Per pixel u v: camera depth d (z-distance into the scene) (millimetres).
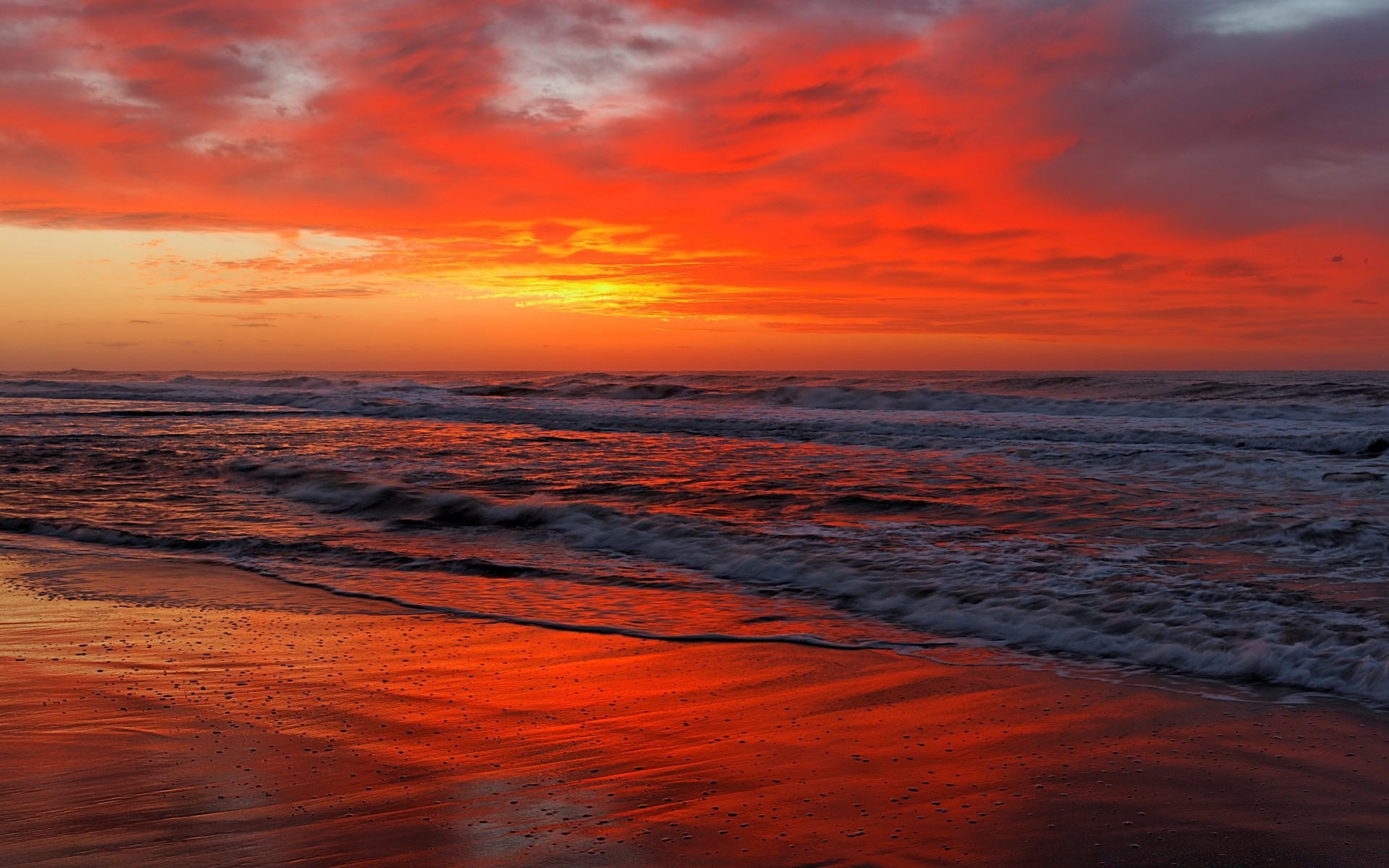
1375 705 4953
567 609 7449
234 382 51062
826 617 7145
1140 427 20938
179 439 21094
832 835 3488
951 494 12375
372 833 3473
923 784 4004
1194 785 3969
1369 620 6320
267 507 12539
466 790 3912
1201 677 5551
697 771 4152
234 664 5902
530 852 3324
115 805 3713
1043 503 11500
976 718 4910
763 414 27344
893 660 6035
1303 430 20125
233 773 4082
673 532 10094
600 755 4359
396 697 5254
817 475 14438
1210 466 14289
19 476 15195
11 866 3170
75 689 5316
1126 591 7227
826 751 4430
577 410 29422
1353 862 3258
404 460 16859
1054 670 5766
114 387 44375
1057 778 4059
